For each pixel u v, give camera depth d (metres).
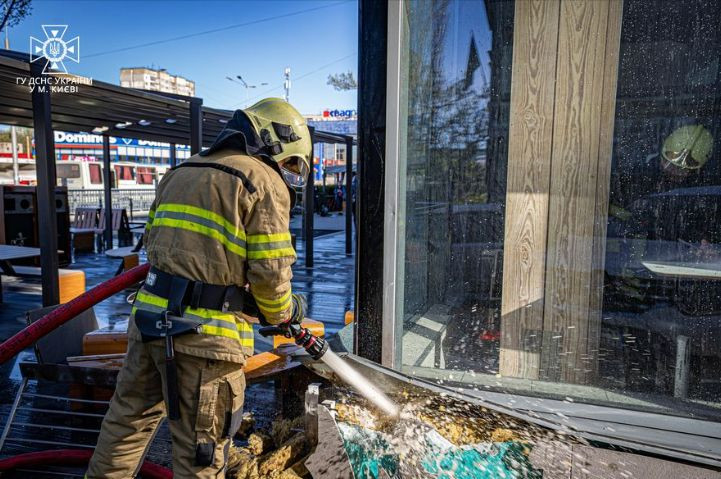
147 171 29.02
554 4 1.84
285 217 1.49
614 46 1.80
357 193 1.97
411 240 2.04
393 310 1.97
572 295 1.93
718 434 1.58
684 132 1.75
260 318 1.56
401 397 1.81
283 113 1.58
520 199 1.96
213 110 6.16
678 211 1.78
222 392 1.44
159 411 1.61
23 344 1.73
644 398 1.82
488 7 1.92
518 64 1.91
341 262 8.95
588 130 1.86
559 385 1.91
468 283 2.03
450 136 2.00
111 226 9.83
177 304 1.39
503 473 1.64
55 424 2.60
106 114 6.37
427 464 1.67
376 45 1.89
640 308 1.85
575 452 1.57
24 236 7.63
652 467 1.47
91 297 1.78
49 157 4.27
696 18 1.69
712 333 1.76
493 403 1.74
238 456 1.89
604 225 1.87
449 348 2.05
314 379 2.15
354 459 1.69
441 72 1.97
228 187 1.41
